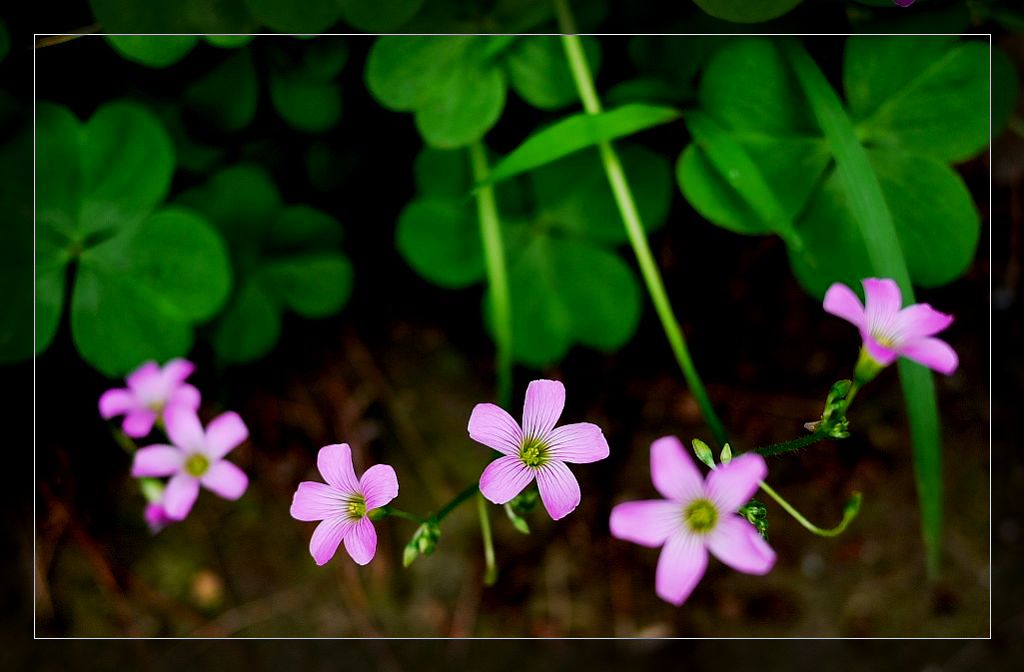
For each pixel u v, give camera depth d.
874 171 0.33
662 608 0.37
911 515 0.37
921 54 0.33
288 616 0.37
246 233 0.36
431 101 0.34
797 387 0.37
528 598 0.37
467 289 0.38
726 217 0.33
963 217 0.33
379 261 0.37
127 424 0.32
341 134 0.36
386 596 0.37
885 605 0.37
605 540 0.37
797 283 0.37
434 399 0.38
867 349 0.30
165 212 0.34
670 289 0.37
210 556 0.37
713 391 0.37
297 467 0.37
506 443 0.30
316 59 0.35
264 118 0.36
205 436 0.32
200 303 0.34
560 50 0.35
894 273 0.32
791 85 0.34
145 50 0.33
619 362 0.38
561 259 0.36
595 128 0.33
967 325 0.37
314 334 0.38
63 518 0.37
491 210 0.35
